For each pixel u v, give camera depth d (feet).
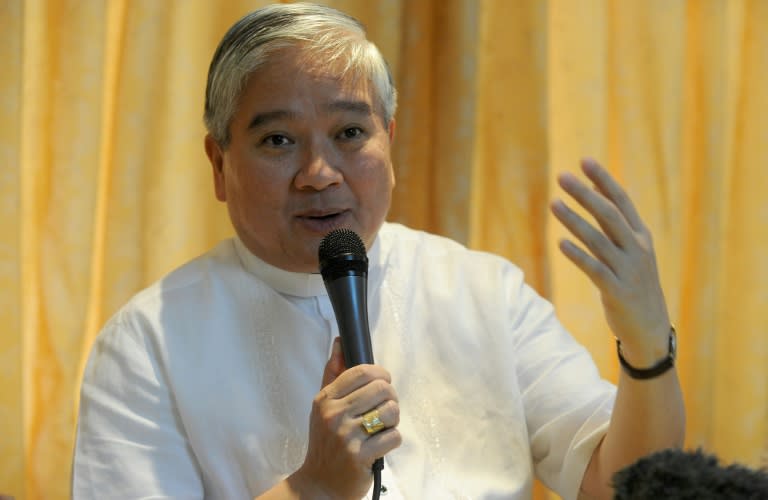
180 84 21.24
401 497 14.87
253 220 15.01
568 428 15.31
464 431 15.56
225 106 14.98
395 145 22.31
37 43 20.88
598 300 23.86
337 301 12.80
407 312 16.39
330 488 12.47
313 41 14.70
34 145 20.84
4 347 19.86
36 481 20.44
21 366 20.03
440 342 16.19
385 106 15.29
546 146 23.07
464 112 22.22
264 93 14.58
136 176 21.03
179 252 21.27
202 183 21.50
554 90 24.13
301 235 14.83
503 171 23.13
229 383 15.21
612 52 24.22
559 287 23.86
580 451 14.87
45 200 20.68
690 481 8.45
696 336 24.38
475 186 23.26
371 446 12.26
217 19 21.50
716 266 24.54
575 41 24.07
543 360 16.16
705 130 24.64
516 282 17.08
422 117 22.43
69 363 20.57
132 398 14.93
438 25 22.47
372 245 16.39
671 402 13.70
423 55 22.44
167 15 21.17
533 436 15.89
